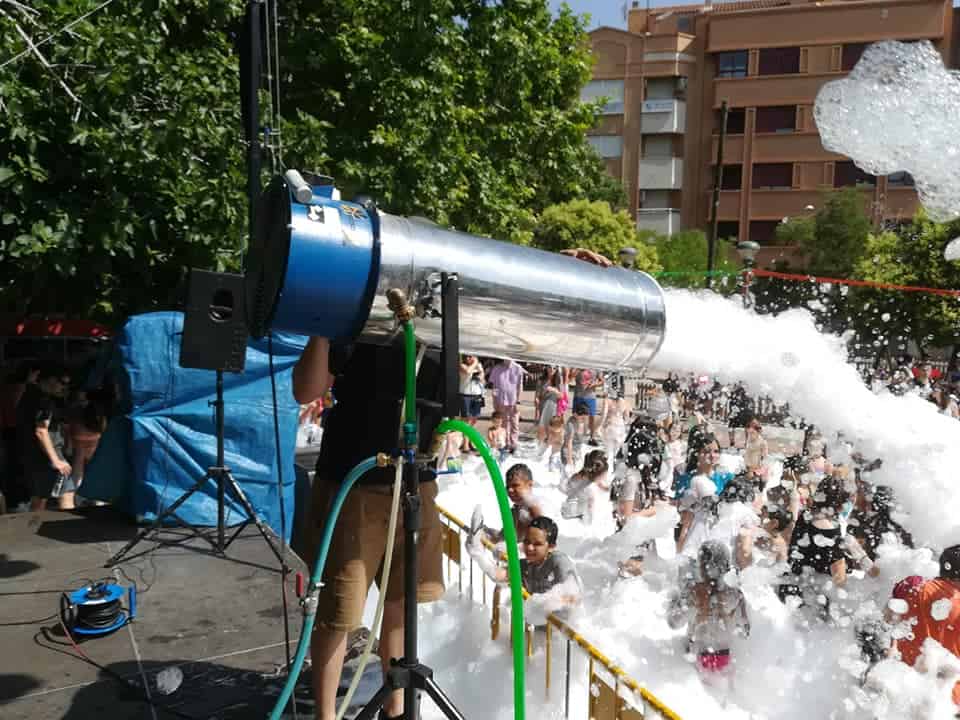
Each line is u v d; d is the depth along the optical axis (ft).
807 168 117.70
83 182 19.20
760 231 120.78
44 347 31.42
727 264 79.51
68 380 21.86
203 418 16.98
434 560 8.13
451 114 28.73
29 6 18.80
